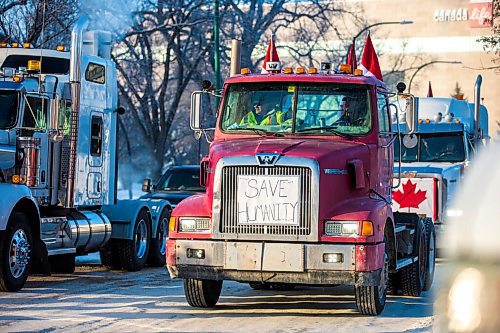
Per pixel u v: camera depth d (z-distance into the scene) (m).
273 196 20.61
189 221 21.23
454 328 11.58
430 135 38.44
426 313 22.62
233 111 23.14
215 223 20.84
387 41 174.38
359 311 21.91
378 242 20.86
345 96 22.88
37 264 27.27
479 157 12.07
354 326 20.25
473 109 42.97
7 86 27.22
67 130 29.30
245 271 20.75
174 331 19.16
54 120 26.80
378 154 22.80
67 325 19.70
